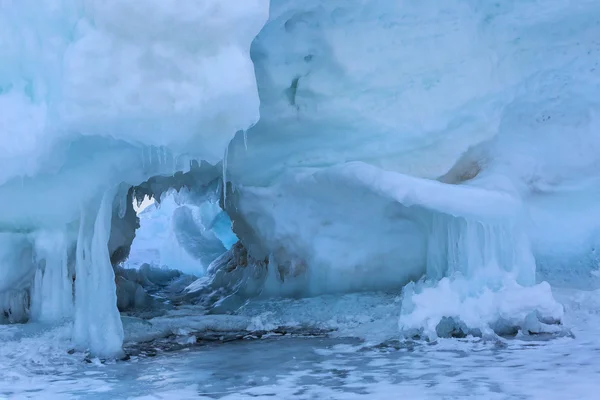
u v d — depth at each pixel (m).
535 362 6.60
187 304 13.57
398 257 10.87
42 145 7.17
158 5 6.76
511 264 9.14
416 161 10.17
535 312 8.40
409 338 8.47
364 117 9.84
